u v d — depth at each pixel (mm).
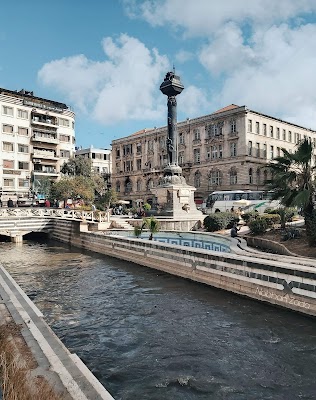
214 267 12914
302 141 18297
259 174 60906
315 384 6242
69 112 74312
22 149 66375
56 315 10367
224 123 62375
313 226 16016
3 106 64125
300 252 15461
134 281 14719
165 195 32719
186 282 14125
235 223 26688
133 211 44250
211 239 21000
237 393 5988
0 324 7137
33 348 5863
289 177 18016
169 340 8312
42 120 70062
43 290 13508
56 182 60125
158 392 6043
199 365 7016
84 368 5168
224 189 61469
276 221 24281
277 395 5910
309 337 8281
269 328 8906
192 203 33281
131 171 81875
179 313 10312
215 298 11719
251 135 59844
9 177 64188
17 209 34125
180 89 33812
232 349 7742
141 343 8164
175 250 15297
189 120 68750
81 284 14438
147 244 17625
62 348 5914
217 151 63781
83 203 50500
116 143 87000
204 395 5938
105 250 22547
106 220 30297
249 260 11320
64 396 4359
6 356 5352
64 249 26484
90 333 8859
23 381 4441
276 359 7215
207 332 8773
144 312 10500
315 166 17766
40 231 33438
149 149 77875
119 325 9406
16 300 9125
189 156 68750
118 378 6551
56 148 71812
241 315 9938
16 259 21641
